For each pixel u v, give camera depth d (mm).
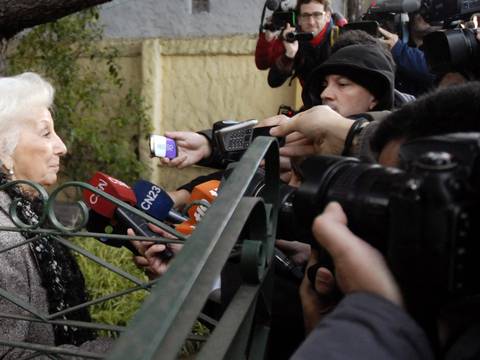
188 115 5688
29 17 2975
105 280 3369
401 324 723
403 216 703
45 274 1731
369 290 752
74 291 1872
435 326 766
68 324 1326
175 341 763
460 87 856
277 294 1532
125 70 5746
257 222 1100
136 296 3260
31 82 1864
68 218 4809
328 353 712
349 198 830
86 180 5719
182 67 5633
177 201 2602
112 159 5523
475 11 2477
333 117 1426
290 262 1539
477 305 725
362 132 1364
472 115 819
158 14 5656
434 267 685
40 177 1840
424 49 1948
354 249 769
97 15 5137
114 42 5750
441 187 673
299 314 1527
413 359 716
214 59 5547
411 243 697
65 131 5309
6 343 1326
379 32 3049
